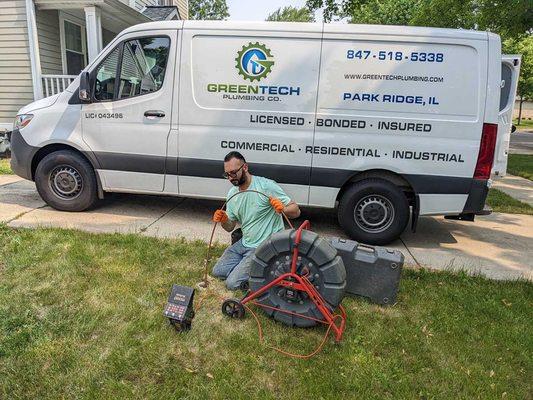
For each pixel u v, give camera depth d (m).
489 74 4.54
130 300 3.34
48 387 2.44
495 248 5.10
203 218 5.63
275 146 4.90
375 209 4.91
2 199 6.04
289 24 4.72
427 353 2.90
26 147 5.44
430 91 4.61
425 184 4.75
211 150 5.04
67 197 5.50
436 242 5.27
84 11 10.73
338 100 4.73
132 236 4.60
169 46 4.96
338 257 3.06
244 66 4.83
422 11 12.40
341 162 4.82
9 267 3.74
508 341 3.07
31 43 9.70
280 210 3.36
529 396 2.56
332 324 2.98
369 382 2.59
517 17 10.43
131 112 5.14
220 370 2.63
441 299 3.63
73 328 2.95
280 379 2.59
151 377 2.56
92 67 5.19
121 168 5.29
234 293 3.54
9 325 2.93
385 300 3.46
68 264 3.84
